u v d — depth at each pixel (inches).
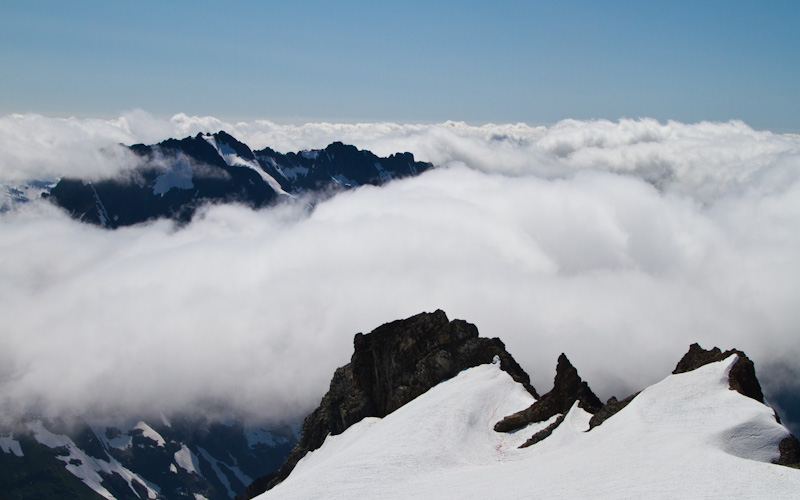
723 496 1706.4
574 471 2165.4
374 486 2536.9
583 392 3248.0
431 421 3319.4
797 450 2030.0
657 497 1781.5
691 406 2381.9
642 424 2358.5
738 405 2273.6
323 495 2490.2
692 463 1929.1
